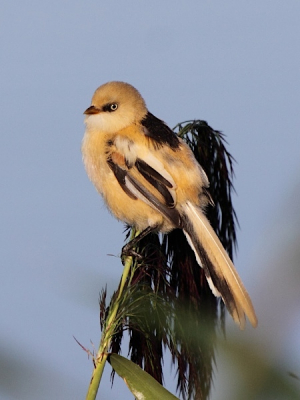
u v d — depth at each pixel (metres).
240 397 1.83
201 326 3.09
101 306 5.50
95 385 5.16
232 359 1.87
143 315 5.55
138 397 5.01
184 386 5.42
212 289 7.48
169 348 5.44
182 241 8.21
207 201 8.61
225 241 8.22
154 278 6.44
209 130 8.57
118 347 5.59
